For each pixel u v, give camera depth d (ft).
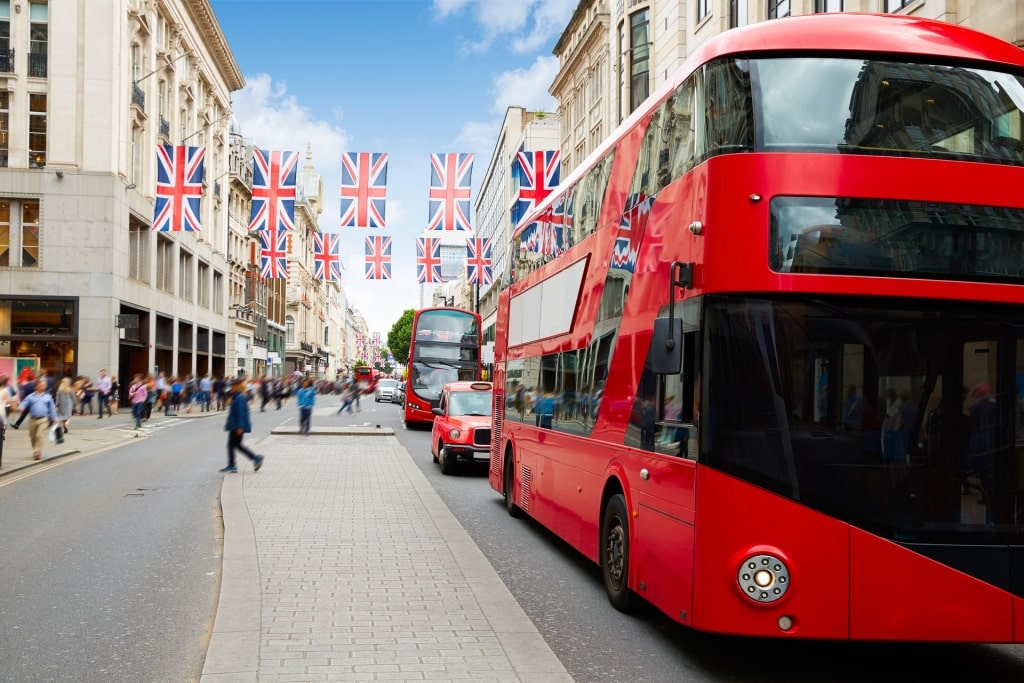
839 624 17.35
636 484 22.48
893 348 17.98
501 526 39.45
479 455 59.62
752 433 17.70
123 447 78.84
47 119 129.39
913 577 17.42
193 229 97.86
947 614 17.42
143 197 147.02
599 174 28.71
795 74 18.76
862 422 17.78
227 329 225.56
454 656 18.86
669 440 19.99
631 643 21.35
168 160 98.17
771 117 18.43
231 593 24.11
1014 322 18.26
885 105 18.67
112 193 130.52
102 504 43.86
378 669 17.93
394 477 54.85
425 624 21.45
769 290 17.79
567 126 167.94
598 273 27.89
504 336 46.16
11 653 19.72
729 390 17.90
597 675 18.78
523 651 19.25
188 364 185.37
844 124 18.44
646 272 22.75
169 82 166.20
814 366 17.81
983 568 17.53
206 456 69.87
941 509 17.67
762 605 17.35
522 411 40.11
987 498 17.79
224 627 20.75
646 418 21.95
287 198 92.27
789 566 17.38
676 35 91.50
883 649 21.74
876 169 18.15
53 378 129.59
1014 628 17.53
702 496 17.89
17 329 128.67
